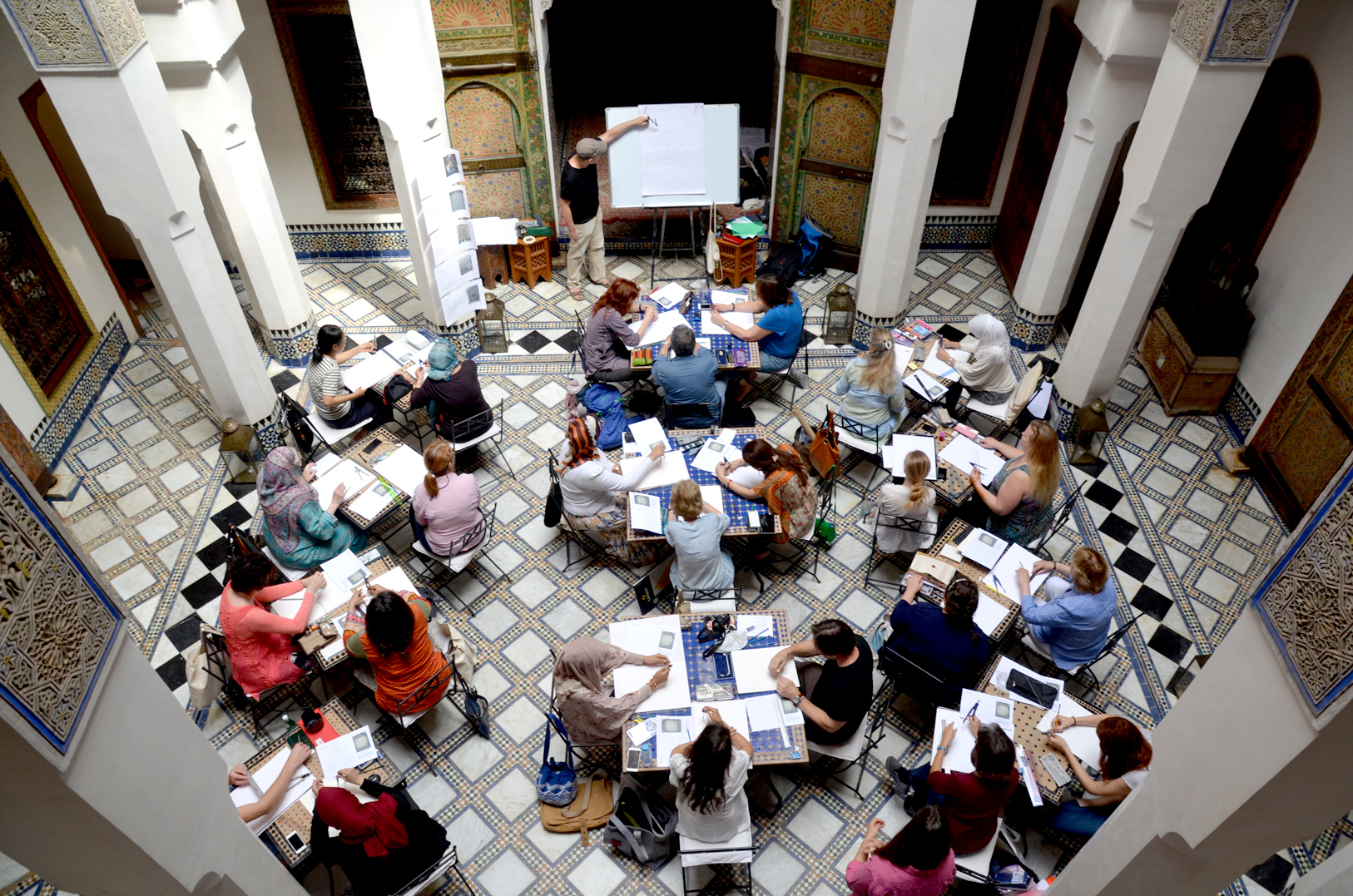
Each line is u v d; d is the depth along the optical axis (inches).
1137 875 152.5
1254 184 334.6
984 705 232.8
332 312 409.1
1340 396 289.4
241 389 328.5
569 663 221.6
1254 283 335.3
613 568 306.3
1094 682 273.3
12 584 98.0
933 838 184.5
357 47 376.5
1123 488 331.6
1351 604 100.0
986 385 327.0
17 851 116.4
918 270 437.4
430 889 229.8
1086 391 341.7
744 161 481.1
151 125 264.2
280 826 211.8
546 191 419.5
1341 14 287.3
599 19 510.6
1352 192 284.7
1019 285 387.9
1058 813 218.8
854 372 312.2
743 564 306.3
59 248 346.9
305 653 251.4
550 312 409.1
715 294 365.1
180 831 133.0
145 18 285.3
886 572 304.5
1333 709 103.8
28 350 333.7
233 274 434.6
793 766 254.4
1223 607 293.4
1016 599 258.2
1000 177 425.4
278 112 391.5
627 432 306.0
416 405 315.0
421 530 280.7
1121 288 313.1
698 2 506.6
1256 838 127.4
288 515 265.7
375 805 199.5
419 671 238.7
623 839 232.8
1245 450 336.5
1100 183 338.0
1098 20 305.0
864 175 400.2
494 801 248.5
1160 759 143.1
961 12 306.3
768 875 232.5
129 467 341.4
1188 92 265.1
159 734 129.0
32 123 333.4
